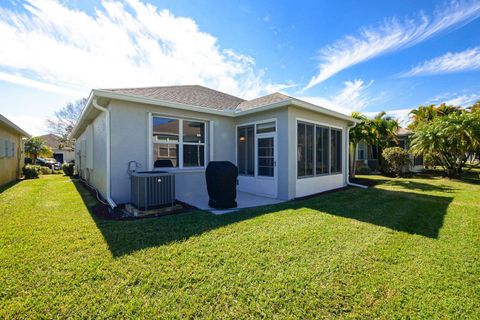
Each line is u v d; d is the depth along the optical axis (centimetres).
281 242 321
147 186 478
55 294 203
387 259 274
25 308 185
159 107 631
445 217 451
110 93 531
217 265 257
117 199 561
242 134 793
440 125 1093
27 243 312
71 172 1514
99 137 691
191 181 701
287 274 239
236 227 385
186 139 700
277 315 183
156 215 470
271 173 693
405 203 580
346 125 930
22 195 683
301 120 691
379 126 1216
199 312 185
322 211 499
